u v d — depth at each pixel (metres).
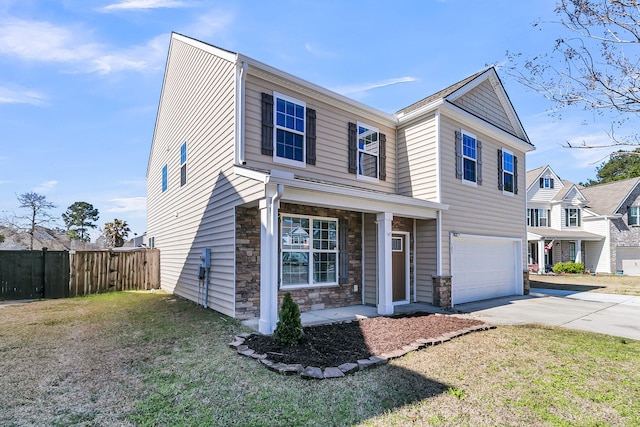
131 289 13.32
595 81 5.43
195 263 9.78
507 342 5.75
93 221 44.69
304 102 8.80
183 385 3.93
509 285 12.55
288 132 8.46
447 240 9.86
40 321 7.32
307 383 3.98
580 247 24.44
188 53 10.71
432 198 9.94
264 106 8.00
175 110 12.11
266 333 5.94
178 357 4.87
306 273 8.44
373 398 3.62
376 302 9.12
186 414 3.28
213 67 8.81
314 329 6.28
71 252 11.95
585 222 25.45
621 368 4.58
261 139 7.88
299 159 8.62
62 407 3.41
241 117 7.48
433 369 4.46
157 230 14.75
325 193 6.90
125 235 39.16
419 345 5.36
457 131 10.57
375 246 9.31
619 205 24.47
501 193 12.27
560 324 7.39
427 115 10.23
